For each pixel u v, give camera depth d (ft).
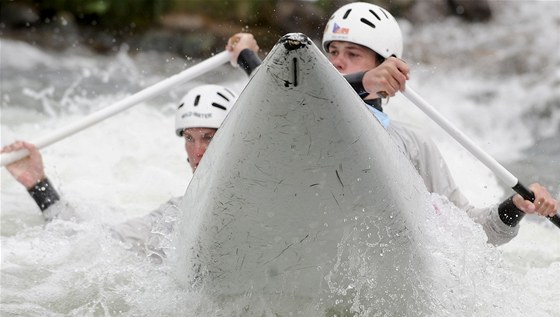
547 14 141.38
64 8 146.20
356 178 37.09
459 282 44.16
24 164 55.83
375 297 41.70
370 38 55.42
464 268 44.75
